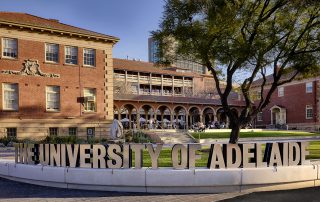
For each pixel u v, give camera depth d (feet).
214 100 184.85
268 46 60.18
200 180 34.27
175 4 60.29
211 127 172.96
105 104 115.03
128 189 35.29
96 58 114.01
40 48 103.71
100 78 114.62
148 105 161.79
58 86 106.73
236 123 64.34
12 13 109.09
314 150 67.97
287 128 182.60
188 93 219.20
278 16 61.93
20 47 100.22
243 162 35.53
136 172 34.96
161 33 62.08
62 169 37.40
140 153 35.76
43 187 38.09
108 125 115.03
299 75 80.53
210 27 55.93
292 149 36.86
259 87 209.77
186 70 242.37
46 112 103.91
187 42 59.36
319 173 37.17
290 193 33.78
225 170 34.58
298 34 64.54
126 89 190.70
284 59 66.64
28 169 40.37
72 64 109.40
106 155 36.45
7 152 79.00
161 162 43.83
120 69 193.57
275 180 35.19
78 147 37.55
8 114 97.55
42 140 97.40
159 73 209.87
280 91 198.39
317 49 61.67
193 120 207.10
